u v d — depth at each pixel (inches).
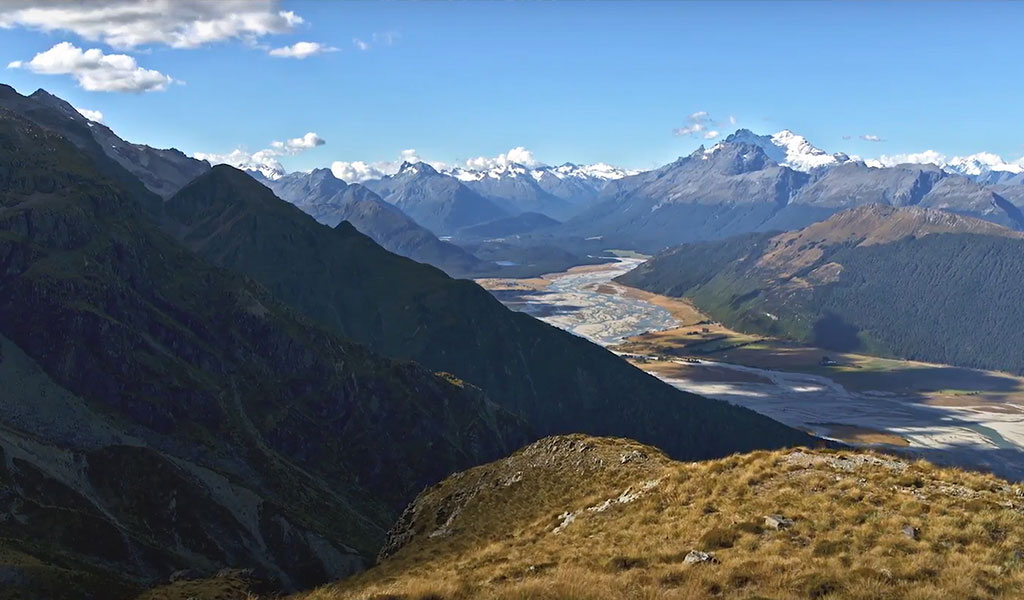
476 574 1599.4
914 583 1184.8
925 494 1582.2
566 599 1224.8
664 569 1365.7
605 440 2982.3
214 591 2364.7
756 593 1200.8
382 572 2269.9
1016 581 1168.8
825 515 1534.2
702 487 1891.0
